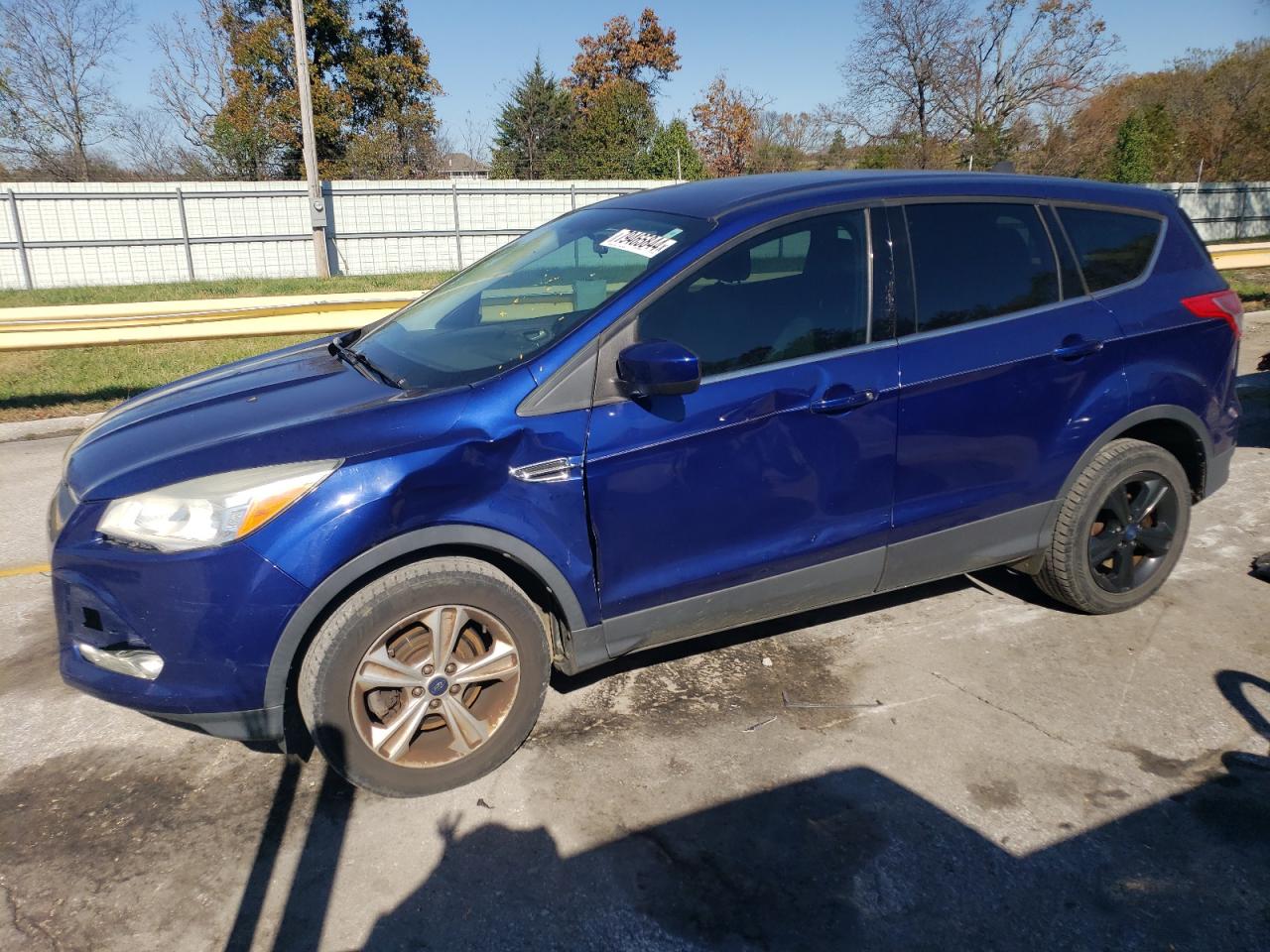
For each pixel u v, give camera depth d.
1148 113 34.84
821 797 2.88
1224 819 2.76
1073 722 3.27
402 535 2.66
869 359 3.24
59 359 10.22
